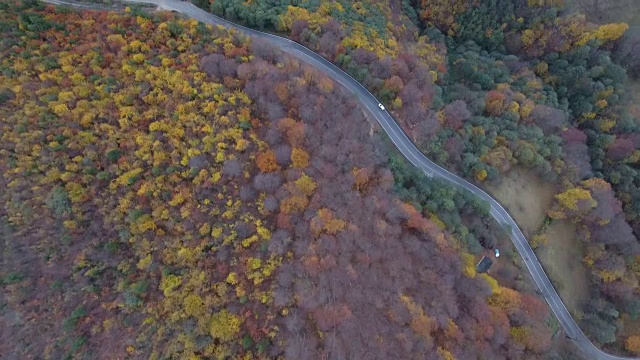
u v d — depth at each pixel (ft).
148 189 273.95
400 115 359.25
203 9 370.94
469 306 296.30
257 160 294.66
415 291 292.40
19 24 295.69
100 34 313.32
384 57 359.05
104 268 266.98
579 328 350.23
